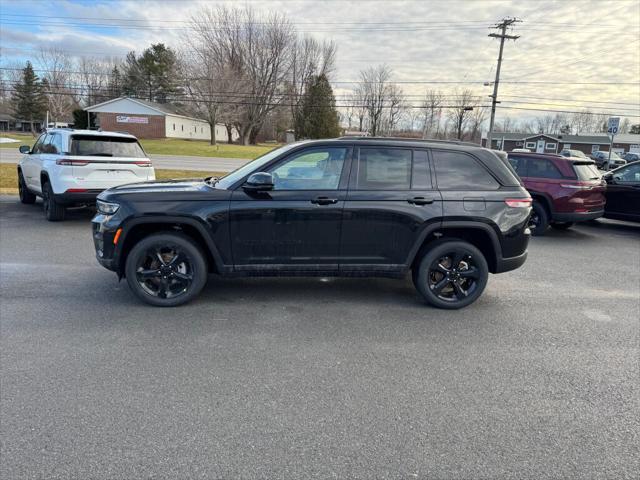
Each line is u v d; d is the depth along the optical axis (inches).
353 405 118.1
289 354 146.2
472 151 191.6
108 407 114.0
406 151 186.4
